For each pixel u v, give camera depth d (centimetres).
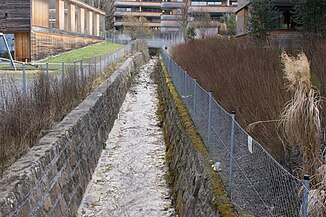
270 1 1877
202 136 644
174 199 707
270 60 919
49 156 533
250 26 1873
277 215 335
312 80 444
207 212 434
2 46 2834
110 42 4506
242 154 403
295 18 1831
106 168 907
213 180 462
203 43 1895
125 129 1302
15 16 2331
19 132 547
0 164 451
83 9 3575
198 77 990
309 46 1078
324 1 1561
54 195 538
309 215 312
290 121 396
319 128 383
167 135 1106
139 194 753
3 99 620
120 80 1761
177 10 5641
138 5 6888
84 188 752
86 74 1297
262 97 562
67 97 909
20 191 408
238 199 396
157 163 938
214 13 4781
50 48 2658
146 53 4272
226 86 748
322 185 336
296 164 426
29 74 1167
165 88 1553
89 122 880
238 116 580
